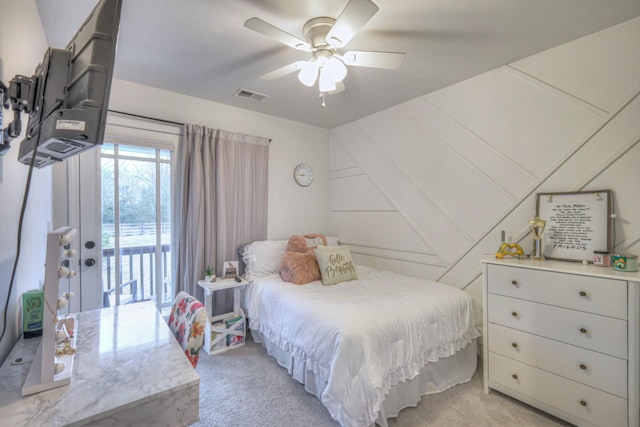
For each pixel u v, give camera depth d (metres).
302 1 1.60
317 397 1.91
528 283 1.88
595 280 1.61
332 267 2.64
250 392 2.04
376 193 3.44
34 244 1.54
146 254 2.68
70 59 0.93
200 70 2.38
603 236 1.89
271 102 3.08
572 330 1.69
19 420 0.76
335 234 3.97
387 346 1.72
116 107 2.52
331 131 4.03
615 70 1.88
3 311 1.07
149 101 2.68
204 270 2.83
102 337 1.26
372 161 3.48
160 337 1.26
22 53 1.29
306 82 1.88
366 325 1.71
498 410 1.89
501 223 2.41
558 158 2.12
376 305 1.97
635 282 1.49
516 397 1.93
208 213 2.87
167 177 2.79
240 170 3.15
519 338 1.91
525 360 1.88
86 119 0.81
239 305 2.82
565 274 1.72
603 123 1.93
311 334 1.85
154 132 2.71
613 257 1.71
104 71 0.83
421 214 2.99
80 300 2.34
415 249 3.04
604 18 1.79
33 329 1.24
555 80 2.12
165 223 2.78
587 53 1.98
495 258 2.18
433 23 1.81
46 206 1.91
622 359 1.52
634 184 1.82
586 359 1.64
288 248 3.09
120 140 2.52
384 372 1.66
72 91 0.88
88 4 1.58
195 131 2.83
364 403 1.55
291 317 2.08
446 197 2.78
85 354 1.11
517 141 2.31
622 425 1.52
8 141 1.00
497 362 2.02
